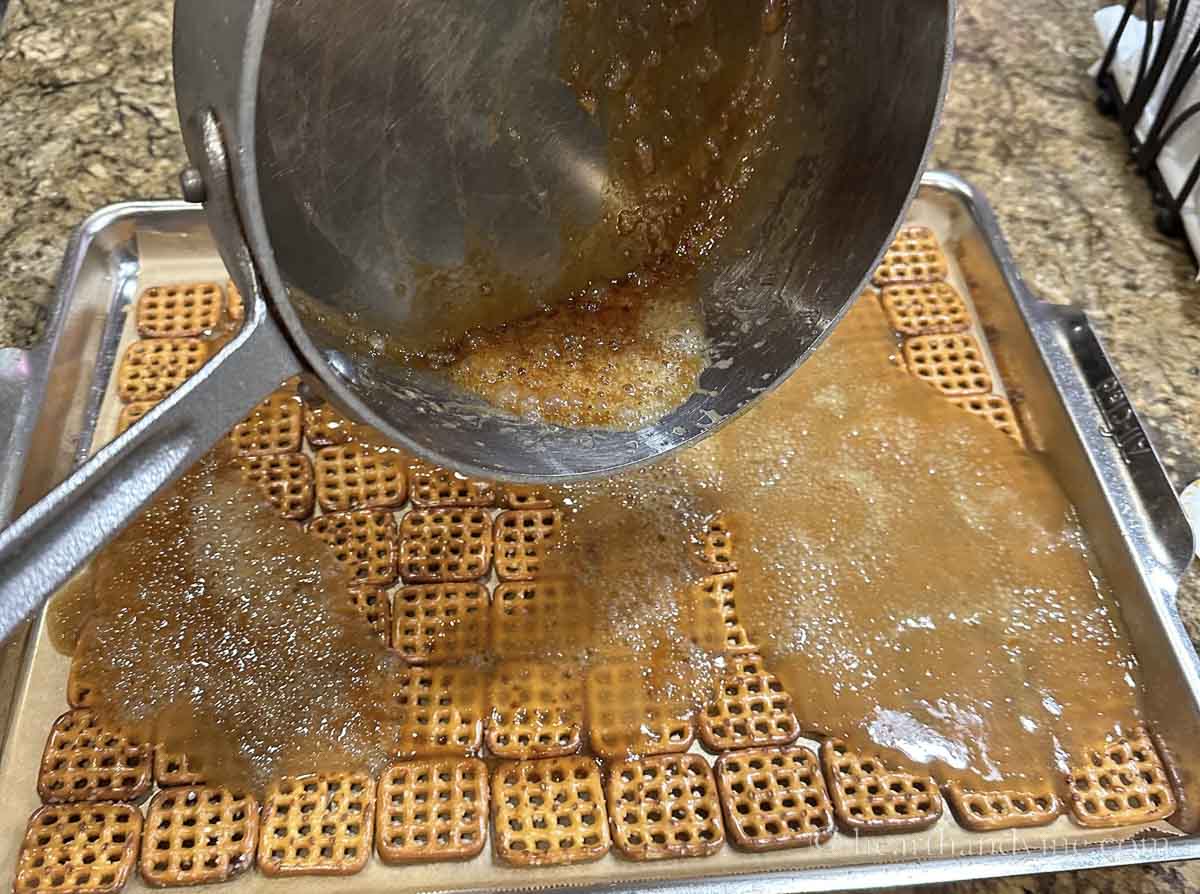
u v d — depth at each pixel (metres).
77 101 0.42
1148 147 0.39
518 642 0.29
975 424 0.34
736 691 0.29
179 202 0.35
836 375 0.35
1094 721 0.28
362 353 0.22
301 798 0.26
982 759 0.28
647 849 0.25
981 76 0.44
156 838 0.25
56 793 0.26
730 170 0.25
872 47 0.21
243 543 0.30
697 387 0.26
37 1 0.45
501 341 0.25
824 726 0.28
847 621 0.30
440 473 0.32
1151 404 0.34
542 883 0.25
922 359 0.36
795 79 0.23
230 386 0.16
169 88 0.42
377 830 0.26
